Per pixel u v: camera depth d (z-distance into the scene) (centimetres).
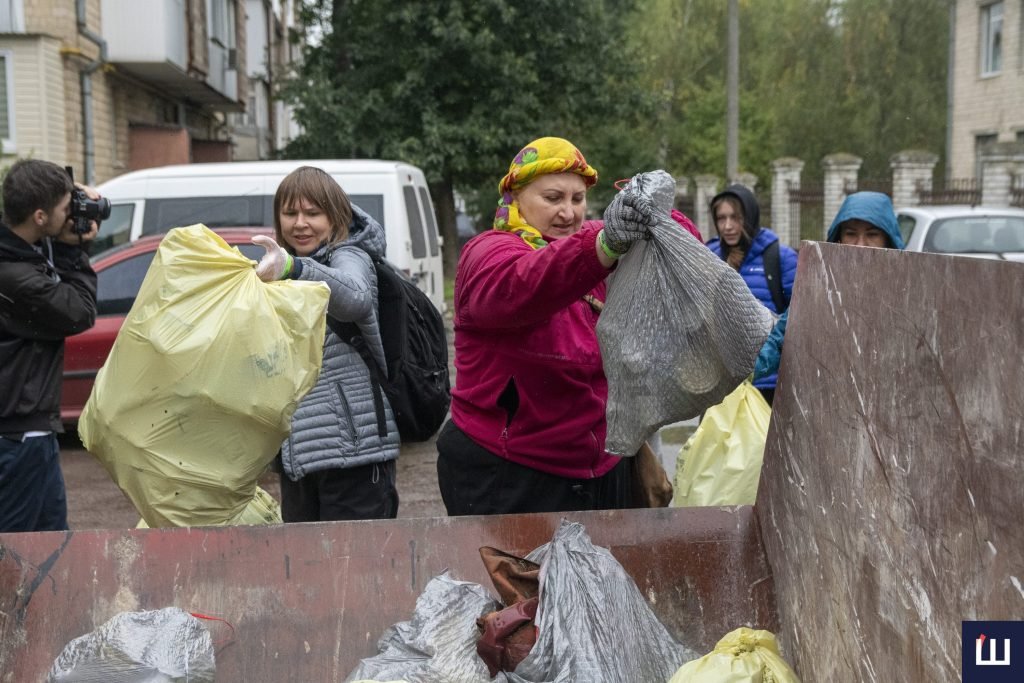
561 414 294
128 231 1007
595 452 300
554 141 289
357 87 2170
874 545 194
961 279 165
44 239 355
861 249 206
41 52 1512
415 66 2091
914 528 179
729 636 216
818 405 224
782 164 2502
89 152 1669
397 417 353
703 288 239
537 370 289
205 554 242
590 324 296
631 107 2338
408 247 1023
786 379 244
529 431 295
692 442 324
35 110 1518
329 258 336
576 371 292
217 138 2862
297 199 336
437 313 372
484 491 300
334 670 235
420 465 757
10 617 235
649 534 252
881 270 195
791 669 215
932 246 1128
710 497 312
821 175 3556
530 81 2095
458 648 221
